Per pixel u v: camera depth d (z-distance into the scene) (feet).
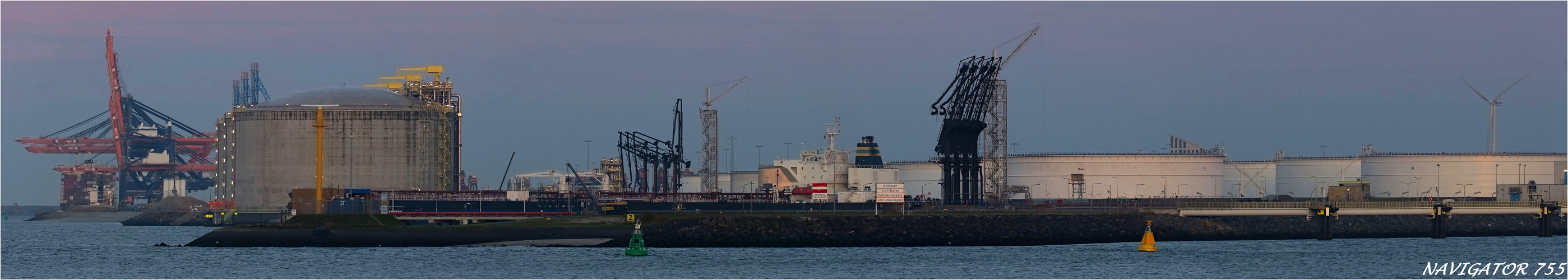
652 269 603.67
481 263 627.05
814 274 590.55
